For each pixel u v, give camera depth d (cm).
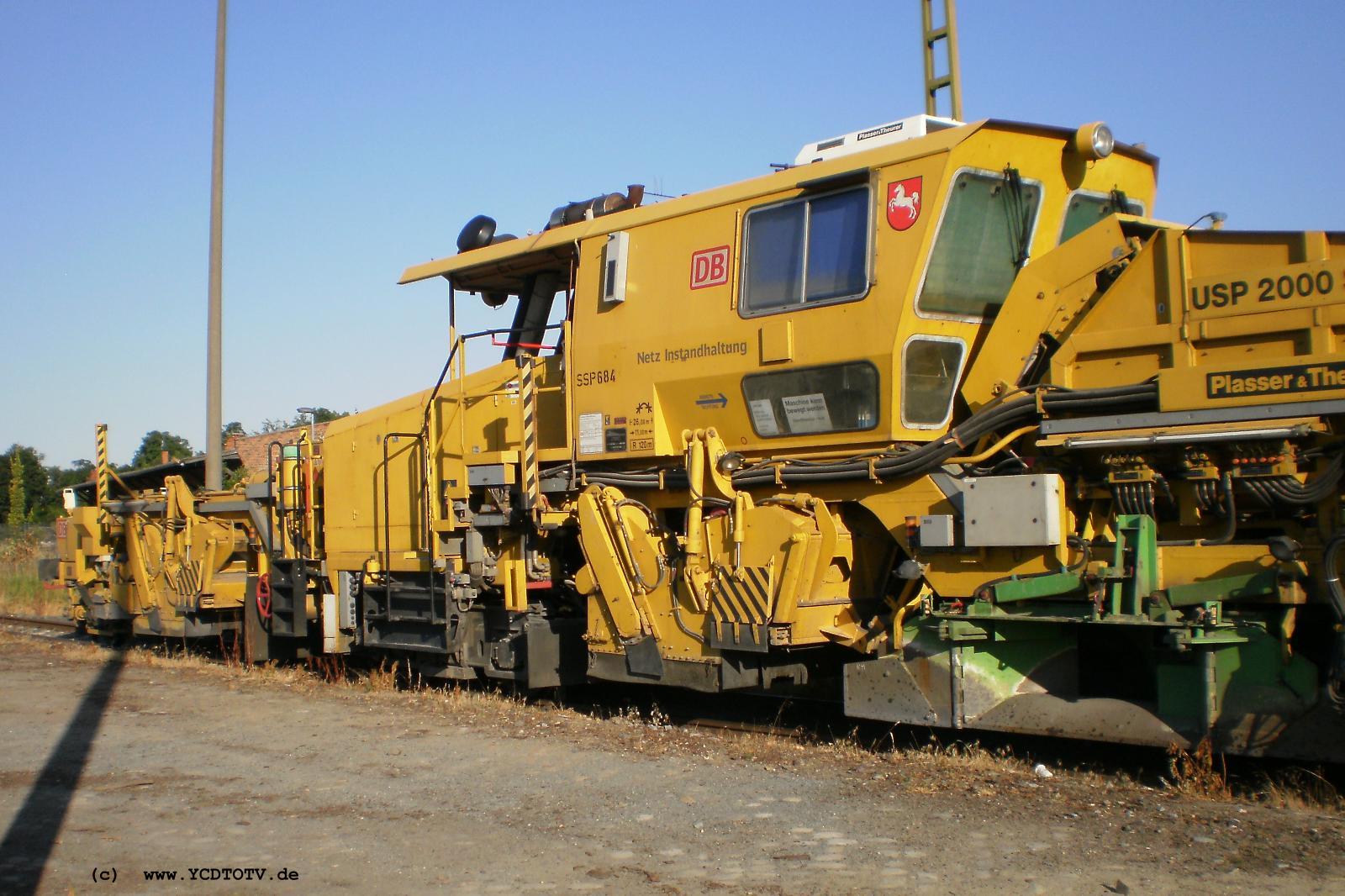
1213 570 673
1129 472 701
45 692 1179
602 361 970
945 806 644
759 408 861
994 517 727
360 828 643
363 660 1319
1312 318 648
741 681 855
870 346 787
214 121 1955
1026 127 797
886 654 805
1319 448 652
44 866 593
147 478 1836
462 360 1100
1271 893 496
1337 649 625
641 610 924
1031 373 790
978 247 809
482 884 543
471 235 1152
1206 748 658
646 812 657
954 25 1068
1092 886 512
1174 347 704
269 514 1358
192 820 671
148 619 1548
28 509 5844
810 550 807
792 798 675
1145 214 930
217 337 1891
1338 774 679
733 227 880
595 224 995
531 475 985
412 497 1149
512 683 1147
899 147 791
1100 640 776
